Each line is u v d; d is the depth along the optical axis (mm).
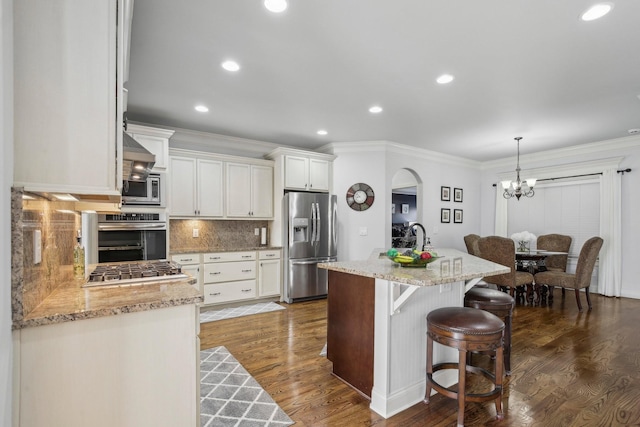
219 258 4297
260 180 4875
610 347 2994
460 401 1827
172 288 1570
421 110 3703
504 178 6410
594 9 1935
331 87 3100
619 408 2023
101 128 1198
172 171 4164
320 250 4855
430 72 2781
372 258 2965
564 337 3262
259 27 2143
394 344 2018
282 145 5406
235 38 2271
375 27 2141
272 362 2686
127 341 1241
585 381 2361
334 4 1910
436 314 1996
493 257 4492
